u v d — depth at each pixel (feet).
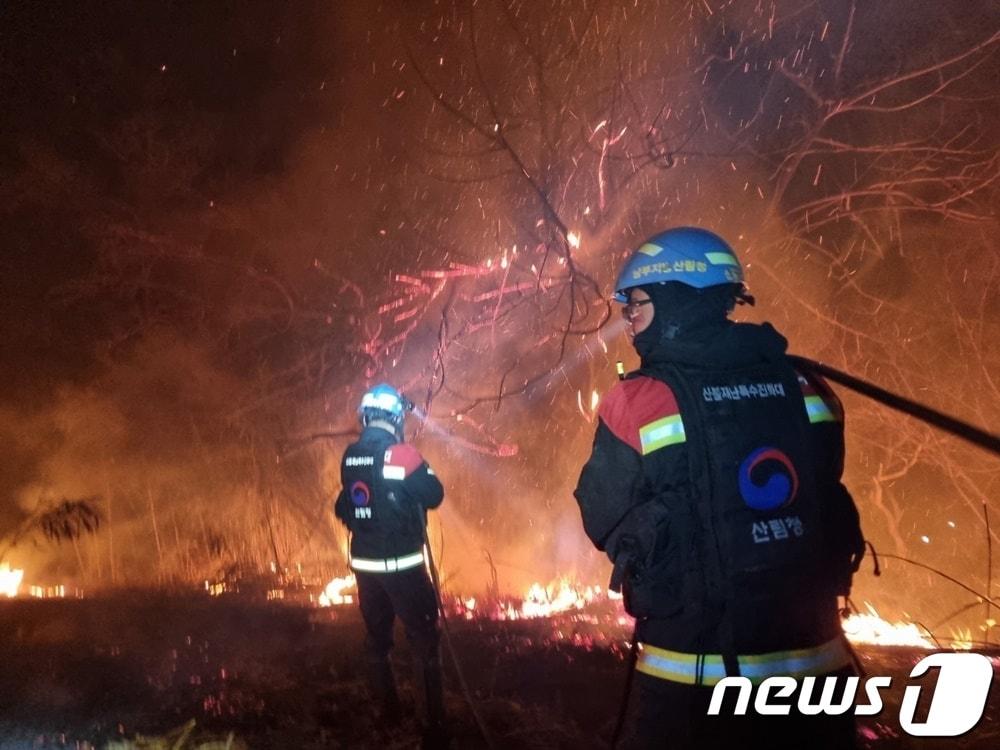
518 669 21.50
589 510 9.41
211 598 30.78
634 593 9.32
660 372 9.42
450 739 17.15
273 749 16.93
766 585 8.96
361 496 17.06
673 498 9.05
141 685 20.66
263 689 20.26
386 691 17.90
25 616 27.45
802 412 9.50
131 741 17.30
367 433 17.37
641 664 9.46
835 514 9.55
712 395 9.25
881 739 15.88
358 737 17.44
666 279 9.89
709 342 9.59
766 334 9.75
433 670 16.70
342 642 24.26
